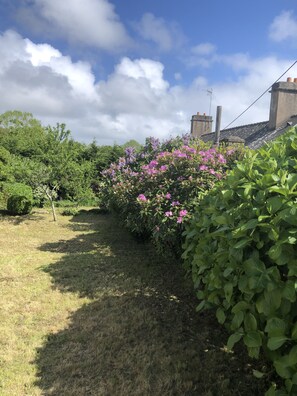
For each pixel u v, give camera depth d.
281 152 2.67
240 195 2.35
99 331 3.46
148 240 7.51
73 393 2.54
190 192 5.15
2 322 3.64
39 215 12.73
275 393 1.83
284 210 1.88
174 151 5.80
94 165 17.78
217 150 5.93
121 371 2.82
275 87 10.95
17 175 12.42
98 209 14.11
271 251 1.86
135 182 6.22
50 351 3.10
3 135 20.70
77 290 4.61
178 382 2.68
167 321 3.72
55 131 14.66
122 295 4.45
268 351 1.94
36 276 5.23
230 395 2.55
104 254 6.69
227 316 2.60
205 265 2.75
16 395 2.52
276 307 1.84
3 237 8.51
